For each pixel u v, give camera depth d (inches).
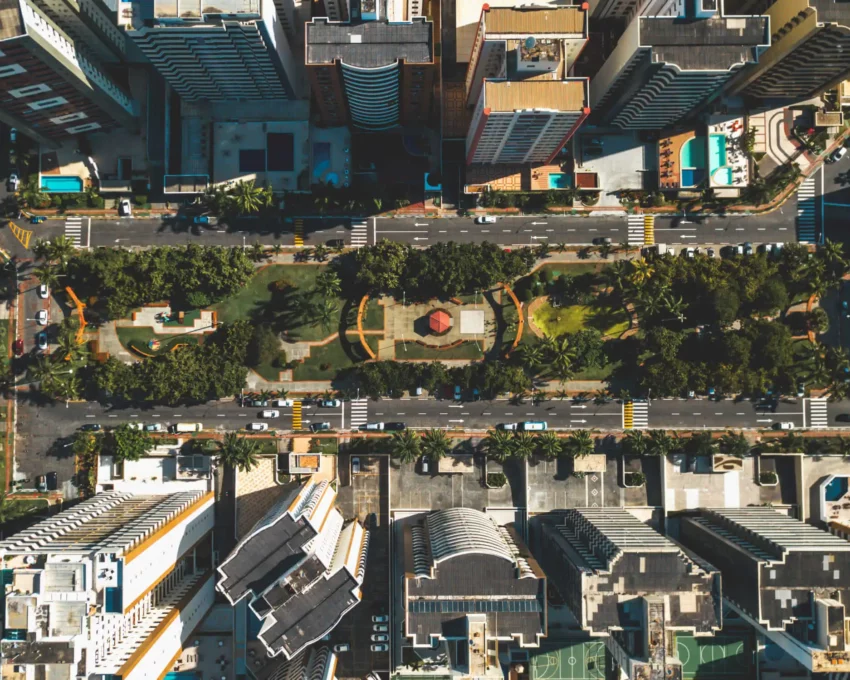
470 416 6432.1
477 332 6437.0
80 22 5433.1
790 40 5295.3
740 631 6427.2
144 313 6402.6
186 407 6412.4
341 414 6427.2
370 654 6363.2
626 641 5196.9
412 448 6171.3
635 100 5753.0
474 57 5570.9
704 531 5979.3
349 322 6432.1
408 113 6151.6
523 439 6230.3
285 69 5841.5
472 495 6432.1
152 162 6437.0
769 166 6486.2
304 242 6446.9
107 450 6358.3
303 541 4943.4
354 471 6378.0
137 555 4611.2
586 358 6235.2
